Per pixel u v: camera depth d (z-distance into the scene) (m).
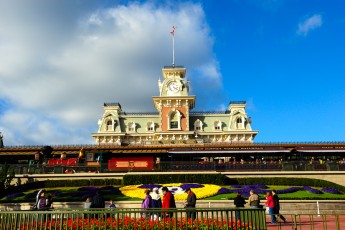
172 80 77.88
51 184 42.31
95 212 13.66
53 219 15.81
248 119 76.19
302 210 32.69
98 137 74.62
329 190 38.25
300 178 42.47
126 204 32.22
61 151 56.88
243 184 43.16
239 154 52.38
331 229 21.42
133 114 78.75
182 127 74.75
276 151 51.12
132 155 55.72
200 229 14.06
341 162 45.44
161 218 14.90
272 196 24.59
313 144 57.50
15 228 13.86
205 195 34.50
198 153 52.09
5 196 38.16
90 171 45.88
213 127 76.50
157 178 42.66
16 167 44.81
